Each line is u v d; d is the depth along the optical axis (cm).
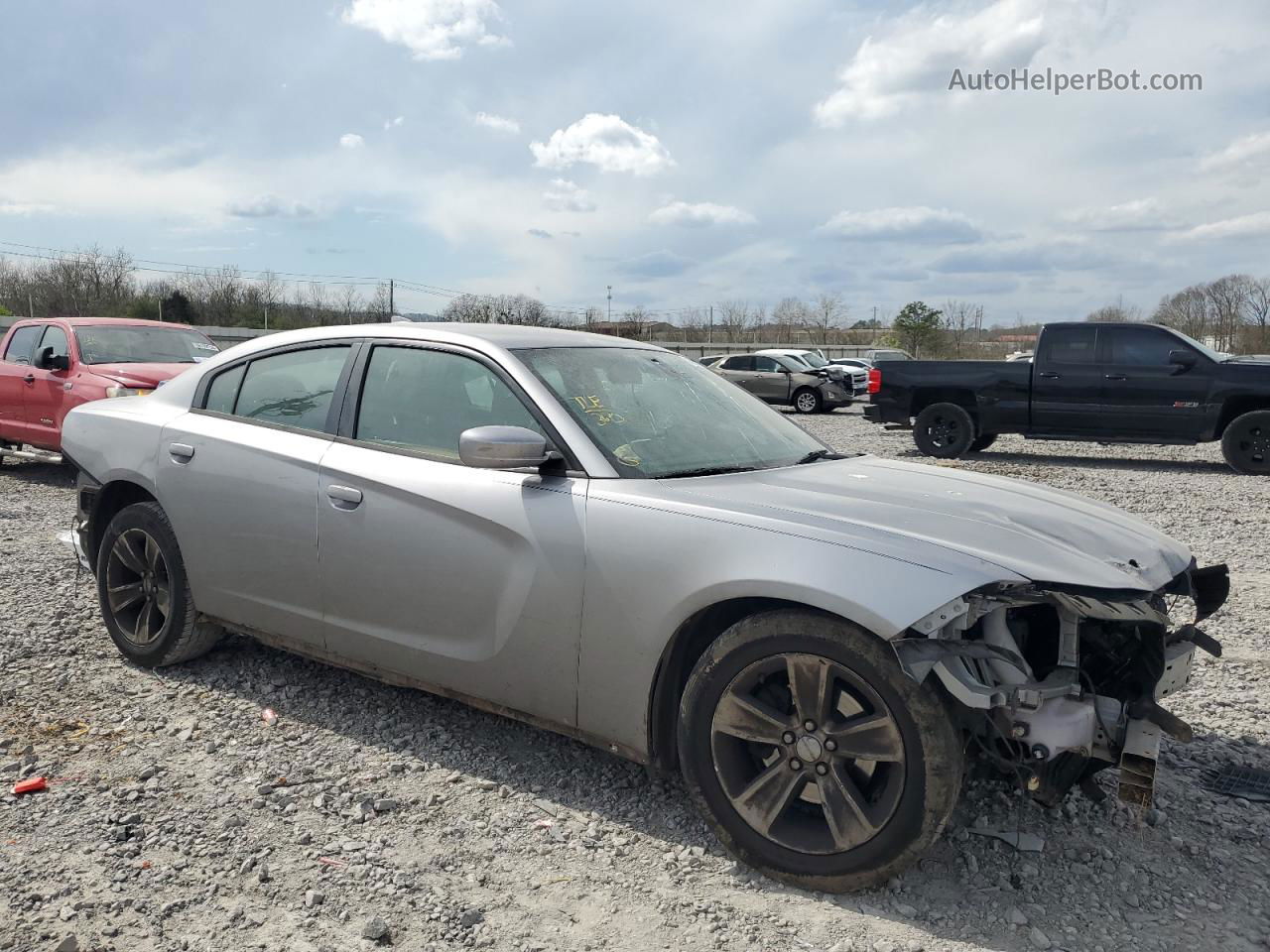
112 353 1072
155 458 441
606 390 365
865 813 272
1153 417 1320
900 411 1491
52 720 400
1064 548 290
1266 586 652
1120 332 1342
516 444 315
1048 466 1361
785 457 378
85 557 496
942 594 259
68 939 252
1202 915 274
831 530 284
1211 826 325
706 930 264
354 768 361
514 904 276
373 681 446
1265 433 1265
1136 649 297
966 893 281
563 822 323
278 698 425
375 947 256
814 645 276
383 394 384
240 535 408
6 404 1102
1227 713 428
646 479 324
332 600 381
